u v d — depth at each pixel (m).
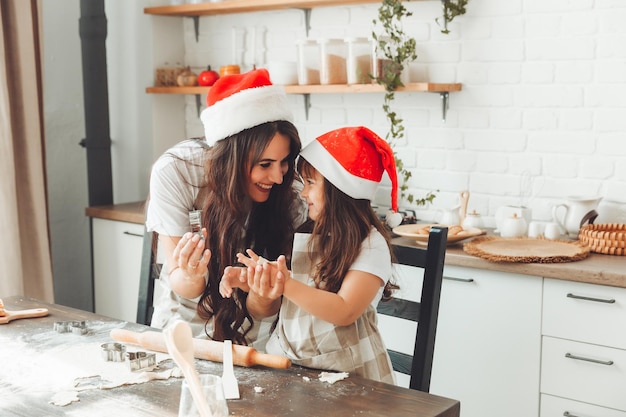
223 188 1.96
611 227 2.85
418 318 1.92
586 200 2.88
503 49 3.13
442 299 2.80
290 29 3.73
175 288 2.01
